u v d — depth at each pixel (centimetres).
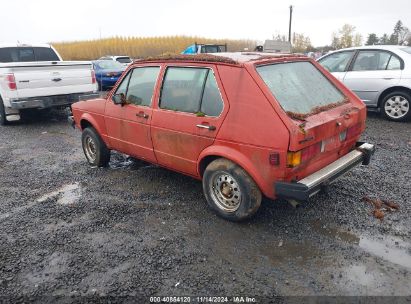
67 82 929
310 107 377
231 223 400
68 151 706
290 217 407
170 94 435
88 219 425
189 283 309
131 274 323
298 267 323
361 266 321
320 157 369
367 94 838
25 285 315
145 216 425
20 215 443
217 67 385
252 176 358
